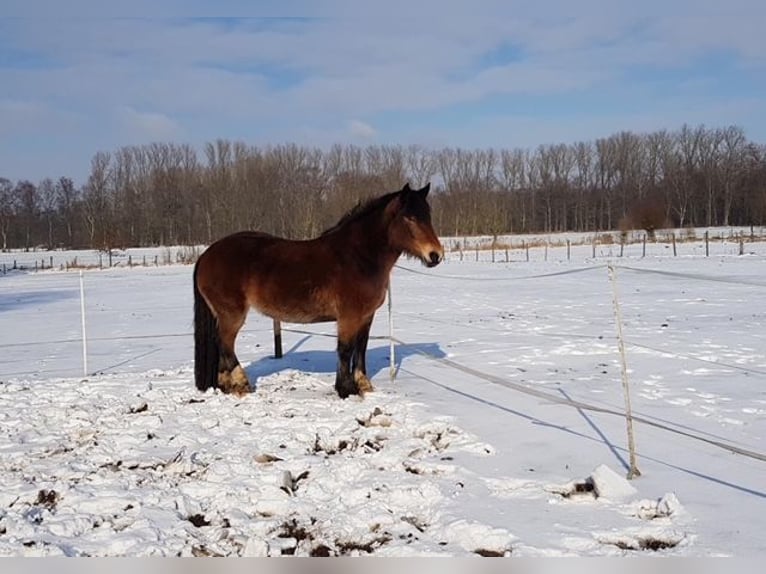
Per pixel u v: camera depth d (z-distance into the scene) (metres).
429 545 3.67
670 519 3.86
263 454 5.17
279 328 9.84
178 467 4.98
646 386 7.47
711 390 7.18
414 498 4.29
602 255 37.62
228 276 7.02
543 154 79.12
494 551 3.58
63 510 4.17
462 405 6.70
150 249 63.28
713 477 4.53
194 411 6.63
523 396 7.09
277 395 7.21
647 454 5.06
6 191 89.19
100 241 60.69
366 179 56.69
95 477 4.79
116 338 13.30
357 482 4.61
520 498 4.26
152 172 73.62
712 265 26.52
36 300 23.30
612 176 77.12
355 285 6.84
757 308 14.59
